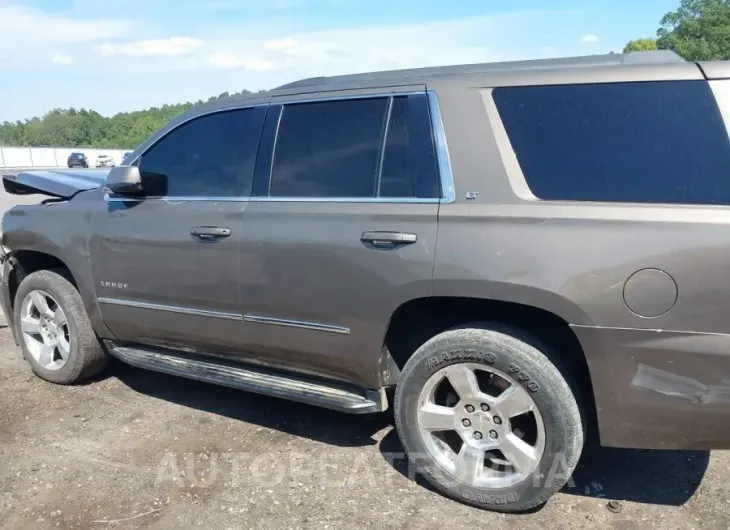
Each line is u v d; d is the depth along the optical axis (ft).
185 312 11.94
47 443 11.66
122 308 12.91
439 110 9.58
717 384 7.81
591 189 8.48
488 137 9.17
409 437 9.88
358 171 10.17
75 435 11.98
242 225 10.98
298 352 10.78
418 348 10.01
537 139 8.93
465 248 8.90
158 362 12.92
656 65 8.52
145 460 11.02
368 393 10.41
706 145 8.00
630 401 8.30
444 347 9.33
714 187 7.88
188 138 12.25
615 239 8.11
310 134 10.79
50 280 14.10
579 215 8.38
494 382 9.39
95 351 14.12
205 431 12.14
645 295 7.96
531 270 8.46
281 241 10.50
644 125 8.37
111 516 9.41
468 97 9.44
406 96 9.93
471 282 8.84
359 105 10.39
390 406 13.19
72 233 13.43
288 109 11.12
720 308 7.66
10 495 9.96
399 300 9.48
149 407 13.29
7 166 213.46
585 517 9.24
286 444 11.60
